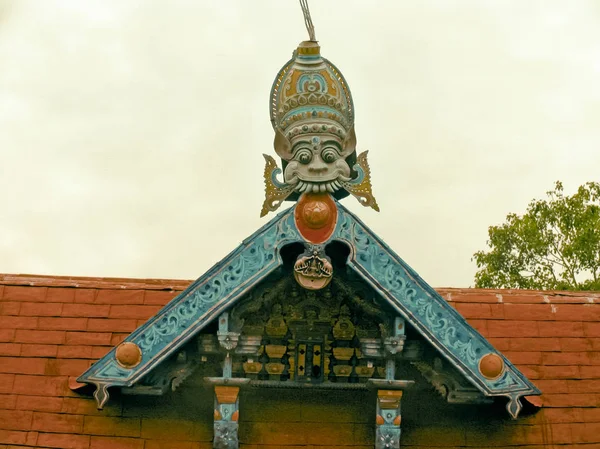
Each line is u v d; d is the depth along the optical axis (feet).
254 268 32.76
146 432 35.65
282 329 34.78
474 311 40.09
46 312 39.11
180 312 32.60
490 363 32.50
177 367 34.42
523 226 88.17
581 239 85.20
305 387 35.40
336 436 35.58
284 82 34.60
